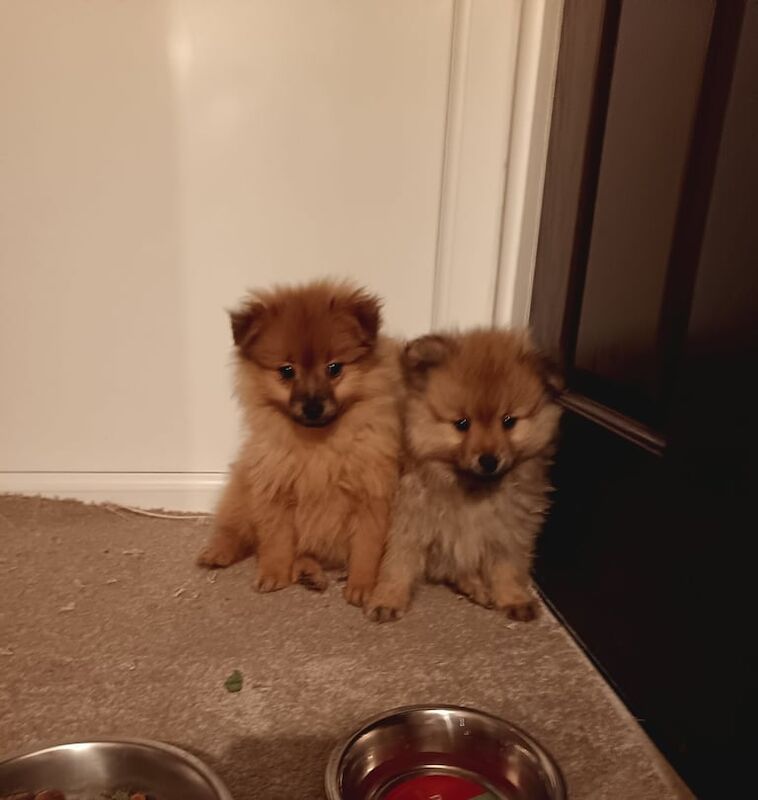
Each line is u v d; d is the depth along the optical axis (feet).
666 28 1.39
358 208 2.17
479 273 2.23
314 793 1.24
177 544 2.13
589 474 1.68
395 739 1.34
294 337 1.78
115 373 2.25
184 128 2.07
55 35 1.98
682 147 1.34
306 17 2.03
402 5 2.03
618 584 1.54
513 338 1.80
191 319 2.22
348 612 1.79
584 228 1.77
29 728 1.37
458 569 1.86
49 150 2.06
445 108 2.11
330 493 1.88
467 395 1.67
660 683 1.38
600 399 1.69
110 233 2.13
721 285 1.20
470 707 1.41
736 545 1.17
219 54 2.03
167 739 1.35
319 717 1.42
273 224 2.17
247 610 1.78
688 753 1.29
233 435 2.33
